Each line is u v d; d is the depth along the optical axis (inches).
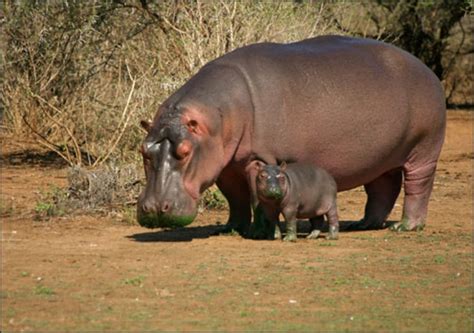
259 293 1073.5
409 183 1515.7
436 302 1058.1
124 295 1056.2
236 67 1359.5
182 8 2004.2
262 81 1353.3
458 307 1037.8
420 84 1496.1
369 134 1427.2
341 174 1430.9
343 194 1951.3
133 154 1920.5
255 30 1962.4
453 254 1307.8
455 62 3964.1
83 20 2183.8
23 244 1314.0
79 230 1434.5
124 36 2142.0
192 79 1357.0
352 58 1440.7
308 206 1359.5
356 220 1635.1
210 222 1551.4
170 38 1993.1
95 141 2119.8
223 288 1090.1
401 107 1461.6
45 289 1073.5
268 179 1304.1
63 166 2121.1
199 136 1296.8
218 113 1312.7
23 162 2158.0
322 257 1264.8
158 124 1301.7
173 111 1300.4
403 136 1475.1
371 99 1425.9
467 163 2512.3
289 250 1302.9
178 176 1286.9
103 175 1657.2
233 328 938.7
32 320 960.9
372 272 1187.3
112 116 2066.9
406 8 3654.0
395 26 3686.0
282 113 1354.6
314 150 1387.8
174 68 1914.4
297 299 1053.8
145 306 1013.8
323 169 1387.8
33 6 2222.0
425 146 1513.3
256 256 1258.0
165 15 2048.5
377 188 1544.0
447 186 2079.2
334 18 2659.9
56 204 1606.8
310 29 2142.0
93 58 2244.1
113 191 1647.4
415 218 1517.0
